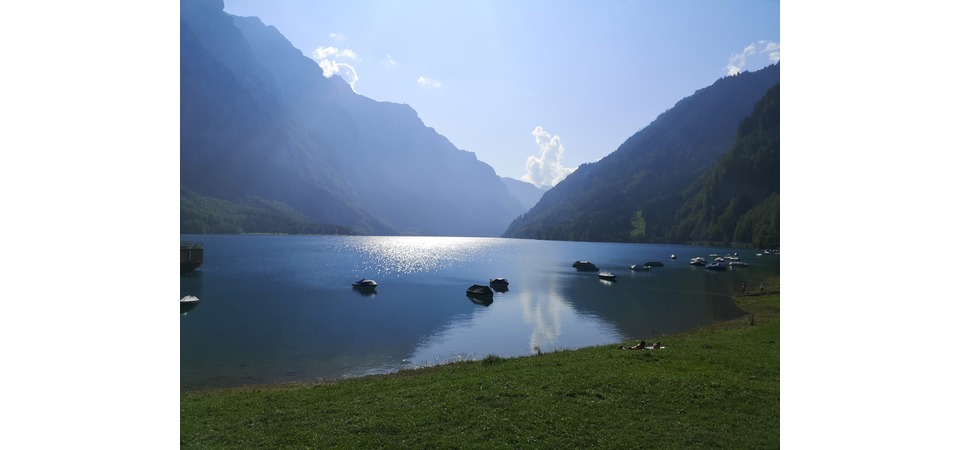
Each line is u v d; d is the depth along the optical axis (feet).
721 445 35.40
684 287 258.98
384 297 215.92
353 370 94.22
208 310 175.52
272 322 152.46
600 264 442.50
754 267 391.24
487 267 400.88
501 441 37.40
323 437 40.24
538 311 176.35
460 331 137.69
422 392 53.62
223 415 48.73
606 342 120.06
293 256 473.26
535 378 56.75
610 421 40.86
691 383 51.78
